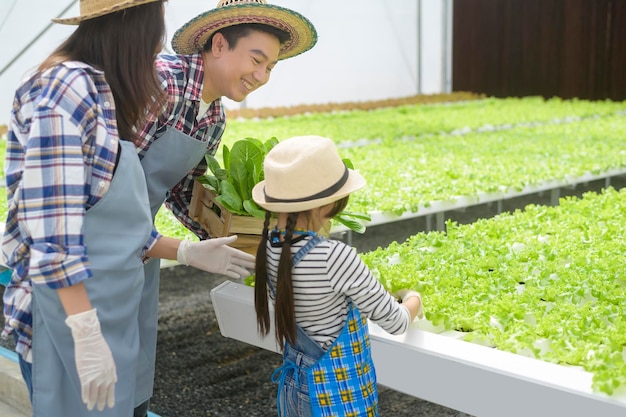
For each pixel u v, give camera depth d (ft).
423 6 51.90
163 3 7.66
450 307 10.00
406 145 28.19
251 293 10.32
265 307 7.84
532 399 7.51
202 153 9.37
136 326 7.80
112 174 7.23
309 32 9.41
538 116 37.58
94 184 7.13
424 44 52.65
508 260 12.32
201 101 9.30
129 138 7.75
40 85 6.95
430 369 8.35
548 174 20.75
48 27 34.96
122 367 7.53
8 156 7.16
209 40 9.02
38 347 7.27
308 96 46.78
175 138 8.95
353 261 7.21
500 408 7.80
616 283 10.88
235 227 10.44
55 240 6.53
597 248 12.95
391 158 24.53
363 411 7.52
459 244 13.47
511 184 19.22
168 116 8.87
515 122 35.58
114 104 7.38
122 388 7.55
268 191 7.32
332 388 7.41
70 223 6.57
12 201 7.07
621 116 38.96
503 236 14.21
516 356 8.03
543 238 14.28
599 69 51.11
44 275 6.47
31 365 7.56
